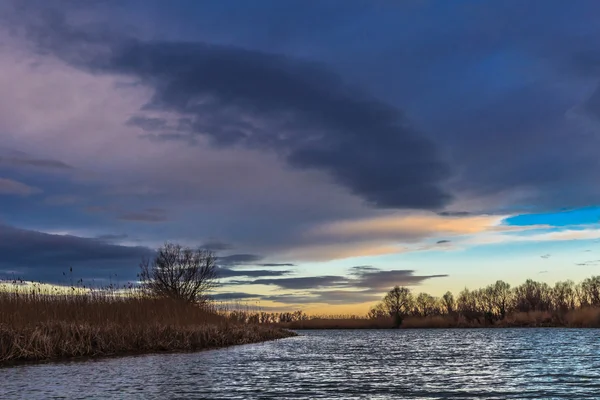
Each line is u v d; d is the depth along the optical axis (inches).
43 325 1049.5
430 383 743.7
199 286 2551.7
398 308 6181.1
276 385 705.0
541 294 5659.5
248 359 1098.1
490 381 770.2
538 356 1258.6
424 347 1731.1
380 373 869.2
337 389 674.8
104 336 1163.9
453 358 1214.9
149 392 630.5
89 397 589.6
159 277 2466.8
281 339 2236.7
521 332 3361.2
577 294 5551.2
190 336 1419.8
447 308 6309.1
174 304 1664.6
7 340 960.3
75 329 1101.7
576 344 1804.9
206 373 821.2
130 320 1296.8
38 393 612.1
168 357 1095.0
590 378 804.6
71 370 839.1
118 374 793.6
